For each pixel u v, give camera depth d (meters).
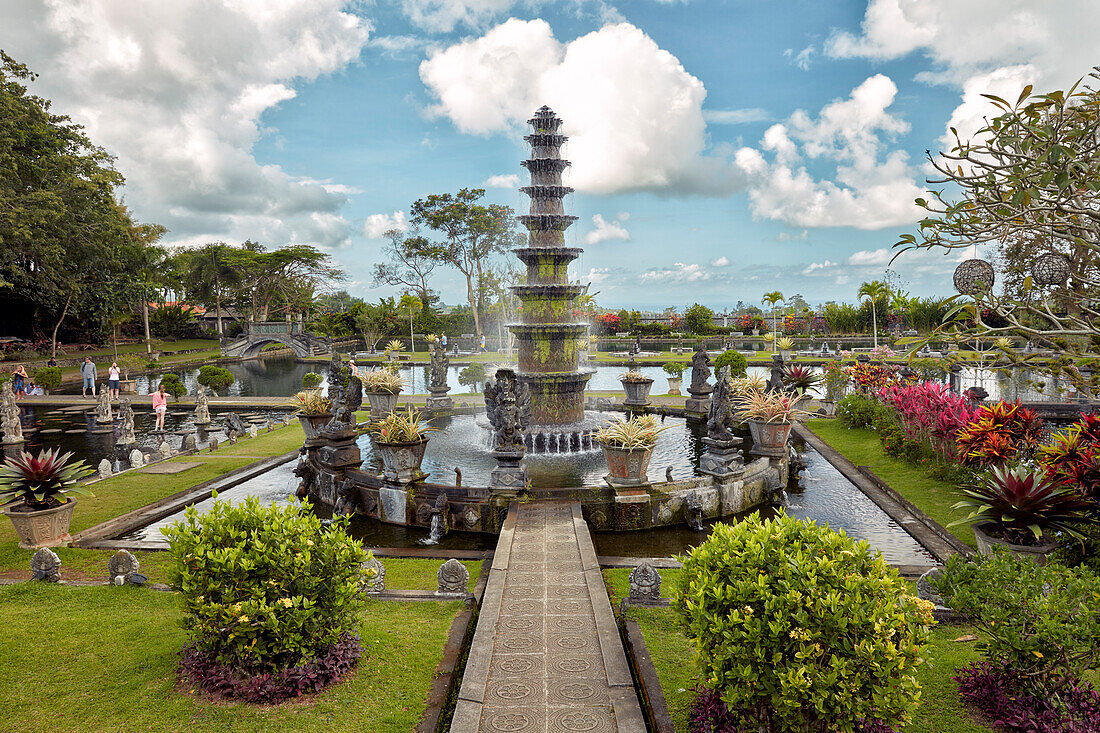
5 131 33.41
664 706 4.74
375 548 9.06
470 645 5.86
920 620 3.96
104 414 21.84
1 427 18.67
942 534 8.91
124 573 7.46
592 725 4.49
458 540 9.71
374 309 58.09
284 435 18.05
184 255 61.06
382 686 5.08
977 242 5.78
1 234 32.44
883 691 3.60
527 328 15.74
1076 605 4.25
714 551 4.27
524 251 15.69
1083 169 5.15
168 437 19.88
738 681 3.87
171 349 57.53
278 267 65.31
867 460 13.68
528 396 14.03
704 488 10.51
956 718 4.45
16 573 8.03
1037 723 4.10
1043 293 6.33
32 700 4.89
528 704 4.75
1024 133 5.39
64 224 36.62
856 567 4.07
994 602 4.39
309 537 5.11
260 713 4.70
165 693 4.96
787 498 11.60
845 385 20.09
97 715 4.69
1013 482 6.85
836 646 3.70
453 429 17.89
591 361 40.28
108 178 40.62
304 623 4.92
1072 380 6.45
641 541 9.62
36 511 8.94
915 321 44.03
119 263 41.69
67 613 6.59
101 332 49.19
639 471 10.12
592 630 5.90
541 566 7.46
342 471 11.62
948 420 11.85
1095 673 4.98
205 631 4.88
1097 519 6.89
